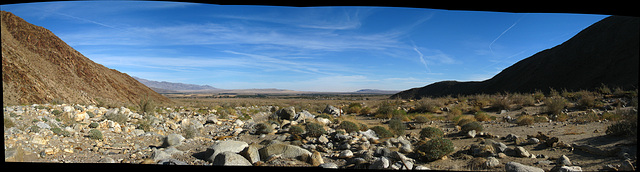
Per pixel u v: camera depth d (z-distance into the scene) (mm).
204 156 7852
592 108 15758
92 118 14508
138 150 9000
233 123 18578
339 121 17500
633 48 41250
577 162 6223
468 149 7703
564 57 57344
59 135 10023
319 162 6789
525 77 62625
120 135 11906
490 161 6281
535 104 19406
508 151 7199
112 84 49406
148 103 21094
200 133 13734
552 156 6910
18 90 25031
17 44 40312
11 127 9336
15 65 27781
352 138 9945
